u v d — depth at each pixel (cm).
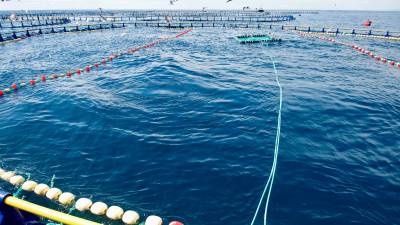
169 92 1305
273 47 2941
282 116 1030
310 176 687
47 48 2873
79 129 932
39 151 809
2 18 8062
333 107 1132
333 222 549
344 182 666
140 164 738
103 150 807
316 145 834
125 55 2417
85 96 1256
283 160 751
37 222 388
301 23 6900
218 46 2997
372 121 1010
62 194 611
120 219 557
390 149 820
